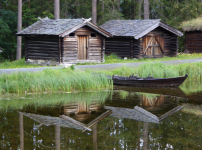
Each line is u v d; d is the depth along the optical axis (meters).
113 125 8.74
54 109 10.58
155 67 16.64
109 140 7.46
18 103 11.34
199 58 23.89
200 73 17.34
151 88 14.76
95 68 17.30
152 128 8.44
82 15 37.84
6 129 8.24
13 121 9.02
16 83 13.21
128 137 7.72
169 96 12.89
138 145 7.16
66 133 7.99
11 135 7.77
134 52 24.00
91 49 21.25
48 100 11.91
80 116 9.71
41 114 9.90
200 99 12.25
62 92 13.45
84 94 13.17
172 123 8.94
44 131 8.13
